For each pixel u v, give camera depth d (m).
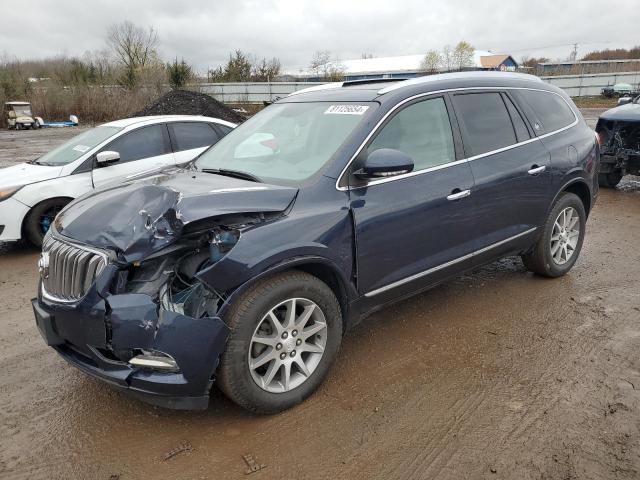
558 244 5.03
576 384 3.39
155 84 32.53
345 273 3.30
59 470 2.71
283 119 4.12
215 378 2.88
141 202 3.00
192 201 2.88
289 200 3.12
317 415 3.11
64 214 3.32
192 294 2.87
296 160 3.59
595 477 2.60
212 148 4.41
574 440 2.86
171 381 2.70
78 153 6.90
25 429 3.04
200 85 34.75
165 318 2.67
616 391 3.30
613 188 9.83
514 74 4.86
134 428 3.03
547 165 4.61
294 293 3.01
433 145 3.84
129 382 2.73
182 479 2.64
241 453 2.81
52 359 3.83
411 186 3.61
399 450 2.81
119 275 2.75
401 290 3.72
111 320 2.66
